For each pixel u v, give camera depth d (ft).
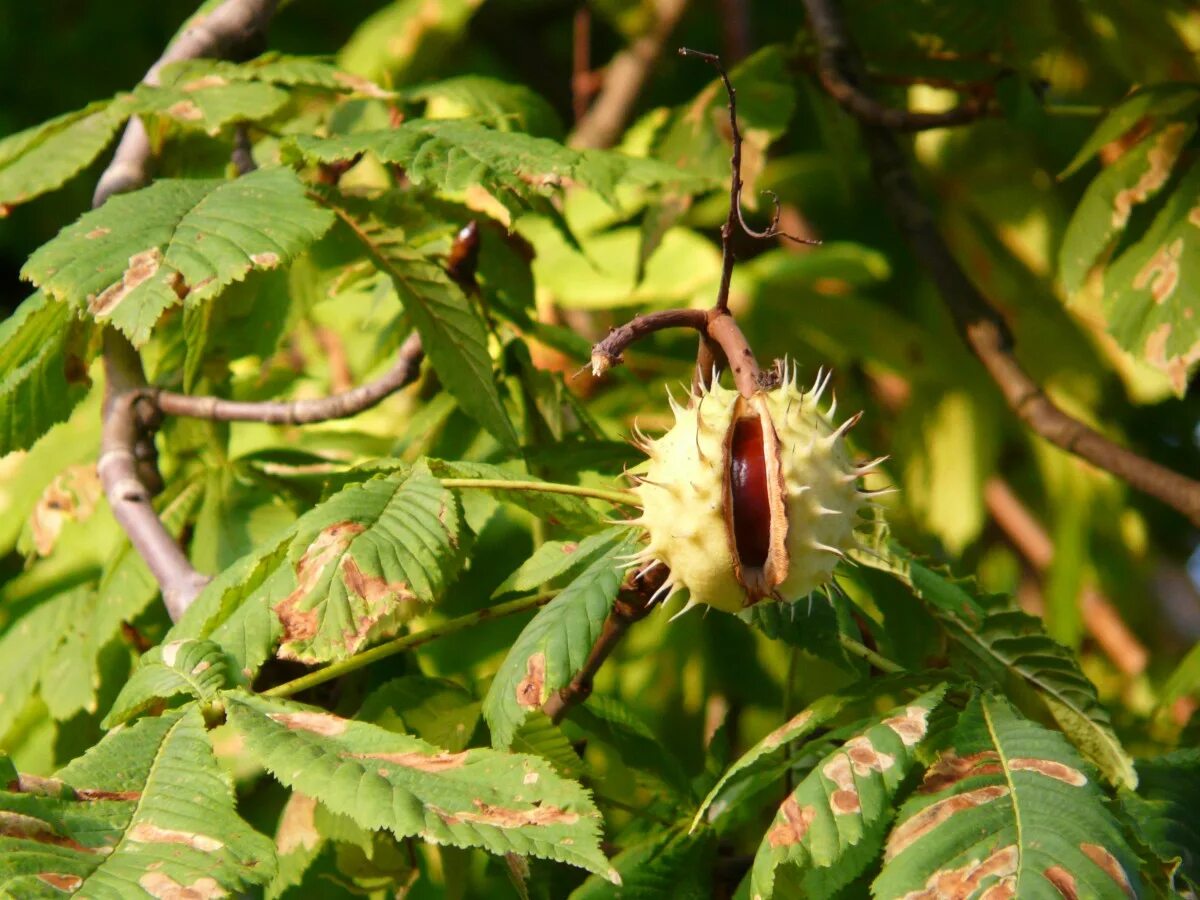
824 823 3.61
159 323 4.46
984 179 6.07
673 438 3.72
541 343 4.63
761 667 4.84
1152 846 3.70
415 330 4.26
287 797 4.40
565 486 3.82
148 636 4.42
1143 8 4.62
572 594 3.78
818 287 5.66
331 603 3.77
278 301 4.48
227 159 4.46
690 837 3.96
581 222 5.57
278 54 4.49
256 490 4.46
